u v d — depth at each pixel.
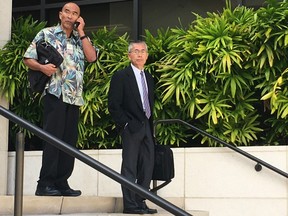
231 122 6.76
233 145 6.68
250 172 6.38
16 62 7.32
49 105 5.53
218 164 6.48
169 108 7.08
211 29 6.73
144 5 8.57
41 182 5.54
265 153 6.36
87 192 6.94
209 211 6.45
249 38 6.66
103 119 7.36
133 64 5.64
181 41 6.91
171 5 8.46
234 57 6.47
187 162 6.59
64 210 5.27
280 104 6.38
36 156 7.20
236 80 6.57
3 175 7.08
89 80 7.39
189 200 6.54
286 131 6.59
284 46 6.45
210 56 6.57
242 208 6.36
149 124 5.61
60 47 5.60
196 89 6.76
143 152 5.54
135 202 5.43
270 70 6.54
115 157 6.89
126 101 5.52
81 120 7.34
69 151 3.43
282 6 6.59
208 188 6.49
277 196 6.25
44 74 5.47
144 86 5.61
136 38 8.41
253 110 6.73
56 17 8.87
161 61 7.04
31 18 8.23
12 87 7.24
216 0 8.23
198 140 7.13
